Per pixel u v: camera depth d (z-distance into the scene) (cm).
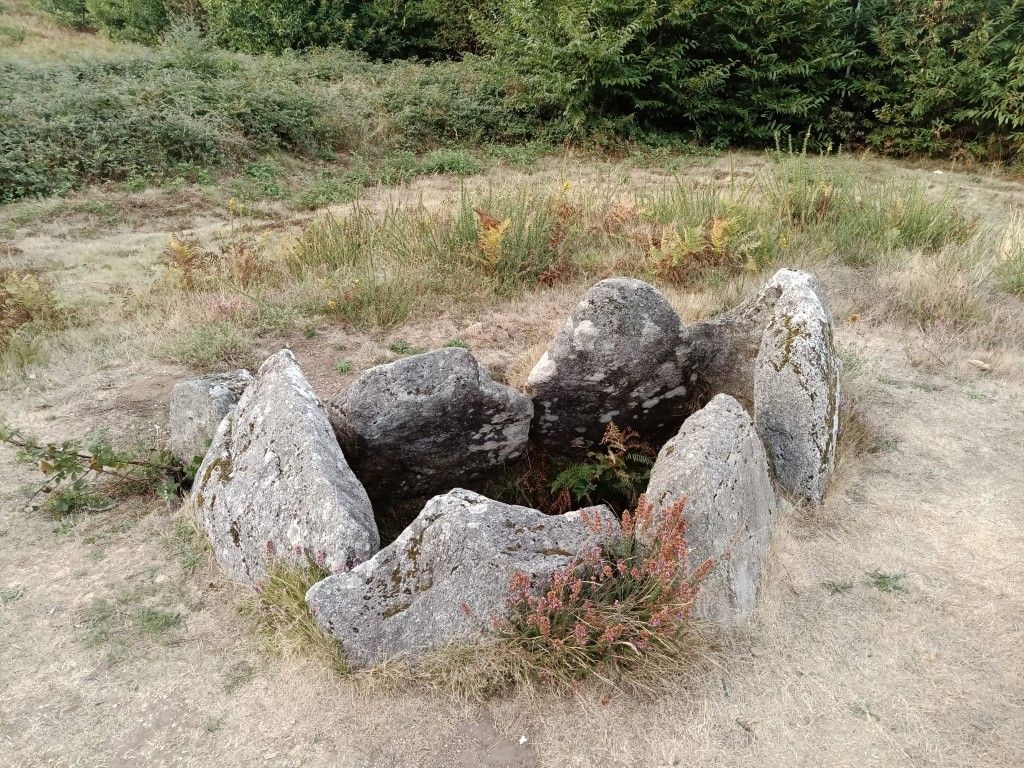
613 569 285
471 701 262
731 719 258
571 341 409
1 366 531
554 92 1376
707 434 317
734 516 302
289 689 270
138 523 365
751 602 300
